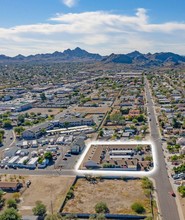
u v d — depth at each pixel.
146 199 93.00
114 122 188.12
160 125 176.88
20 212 88.38
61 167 121.69
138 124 185.38
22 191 101.81
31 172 118.38
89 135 165.50
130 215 83.88
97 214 83.81
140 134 163.88
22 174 116.69
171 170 114.25
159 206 89.00
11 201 91.19
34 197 97.38
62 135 168.00
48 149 143.25
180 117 193.62
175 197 93.75
